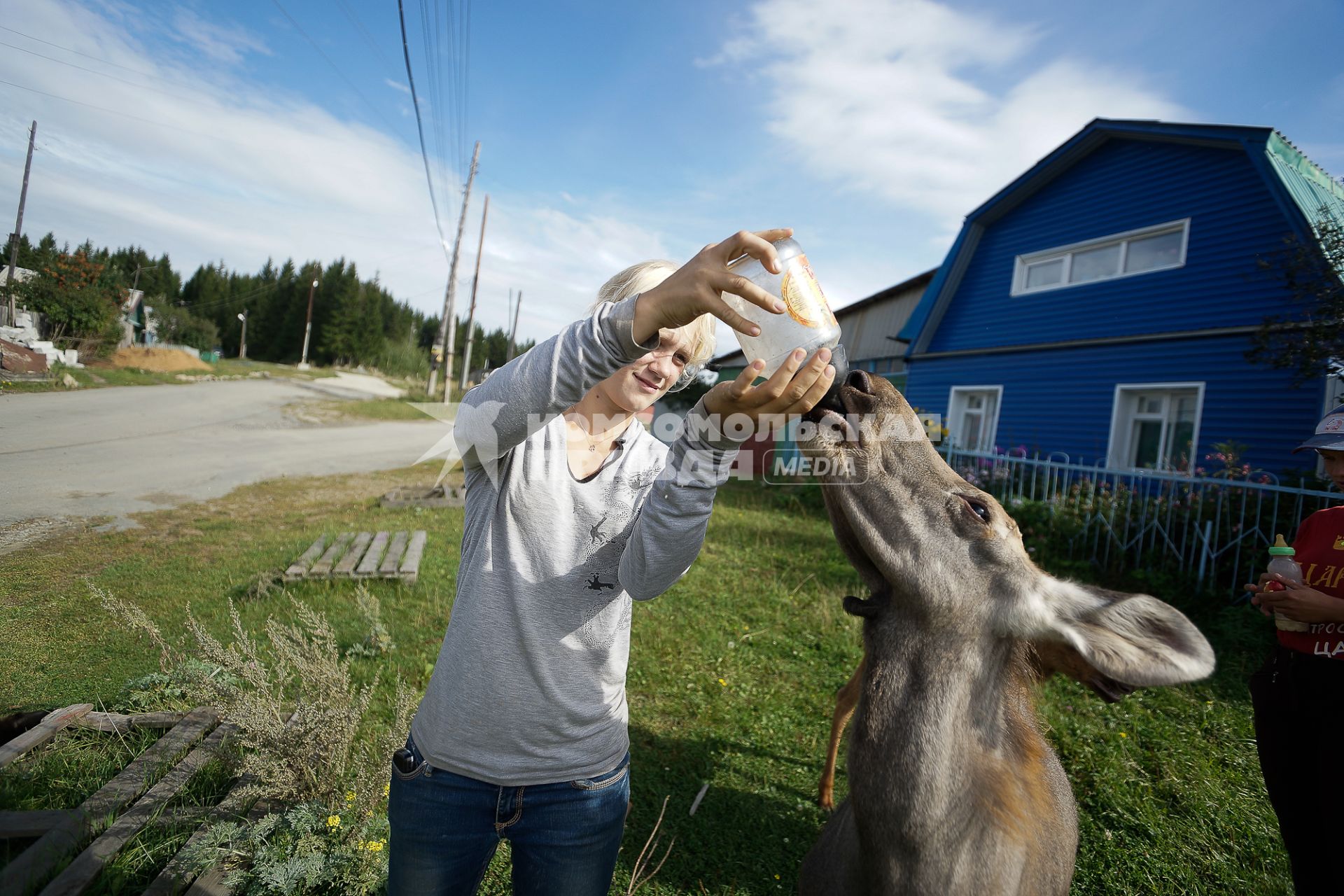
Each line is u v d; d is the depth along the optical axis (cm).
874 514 170
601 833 158
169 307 5294
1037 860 168
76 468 1058
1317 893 250
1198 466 982
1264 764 267
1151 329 1071
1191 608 636
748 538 813
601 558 150
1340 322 748
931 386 1419
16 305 2800
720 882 287
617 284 160
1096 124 1131
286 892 238
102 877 245
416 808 153
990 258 1345
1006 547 166
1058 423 1184
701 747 378
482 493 152
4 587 554
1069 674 176
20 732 334
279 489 1036
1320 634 251
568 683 149
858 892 174
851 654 502
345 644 461
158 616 502
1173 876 304
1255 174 973
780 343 139
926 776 156
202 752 309
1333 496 632
